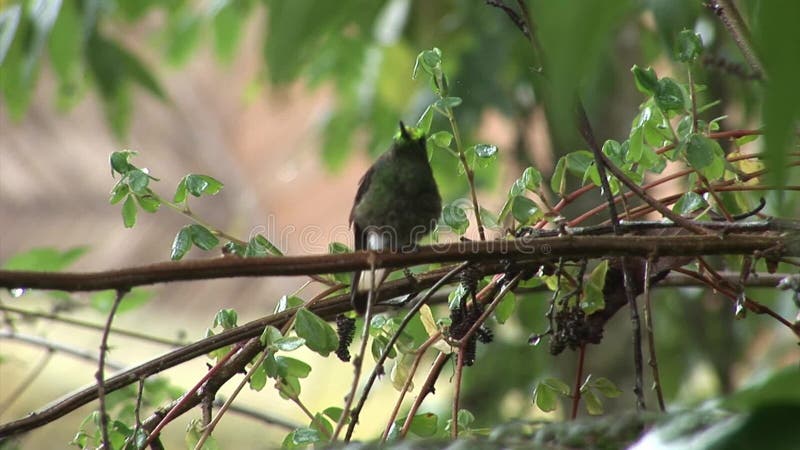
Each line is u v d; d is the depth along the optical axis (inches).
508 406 525.0
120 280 200.1
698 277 268.1
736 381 554.3
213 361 319.0
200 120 1029.2
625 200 265.4
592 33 90.4
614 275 265.7
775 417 119.0
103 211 984.3
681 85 251.4
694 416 134.0
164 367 251.8
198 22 651.5
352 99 642.2
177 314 889.5
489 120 666.2
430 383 257.3
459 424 258.2
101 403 203.5
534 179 264.8
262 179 1037.8
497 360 511.8
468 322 257.3
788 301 468.4
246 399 677.3
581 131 241.8
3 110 939.3
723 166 250.4
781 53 91.0
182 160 1039.6
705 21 358.6
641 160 255.3
